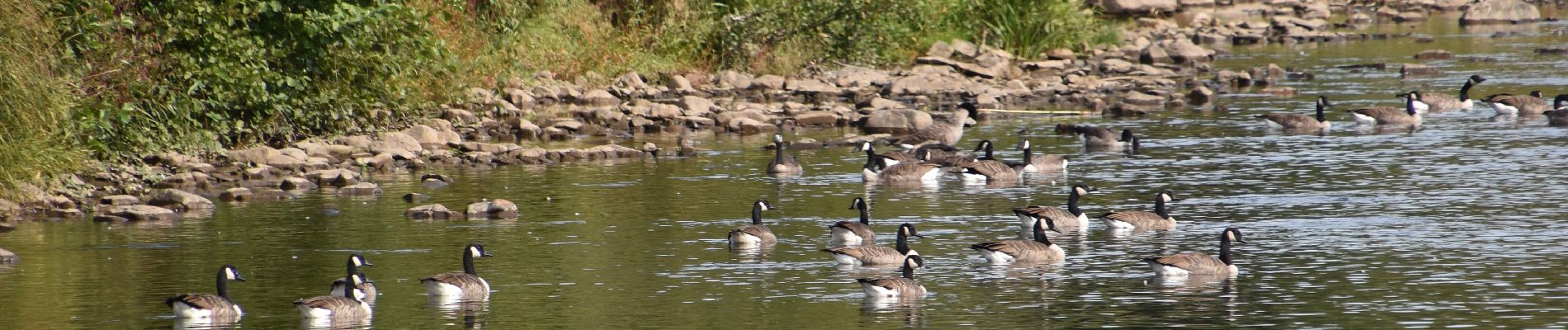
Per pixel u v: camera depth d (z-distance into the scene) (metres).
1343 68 52.81
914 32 54.59
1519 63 53.53
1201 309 17.06
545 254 20.77
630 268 19.72
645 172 29.81
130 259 20.38
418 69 33.81
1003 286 18.45
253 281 18.88
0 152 23.11
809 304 17.45
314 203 25.50
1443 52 55.97
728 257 20.56
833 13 48.59
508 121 36.78
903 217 24.20
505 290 18.34
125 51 27.25
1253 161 30.81
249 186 27.23
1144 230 22.72
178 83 28.61
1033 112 41.44
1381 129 36.56
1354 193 26.06
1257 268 19.55
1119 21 71.81
